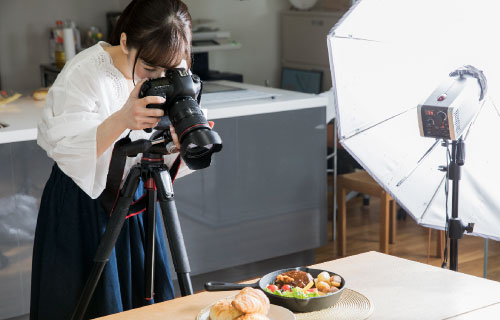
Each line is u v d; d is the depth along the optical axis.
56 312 1.69
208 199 2.92
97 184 1.60
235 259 3.05
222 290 1.31
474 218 1.85
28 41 4.57
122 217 1.49
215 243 2.98
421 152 1.79
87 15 4.71
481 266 3.25
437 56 1.74
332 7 4.81
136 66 1.50
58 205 1.68
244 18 5.14
